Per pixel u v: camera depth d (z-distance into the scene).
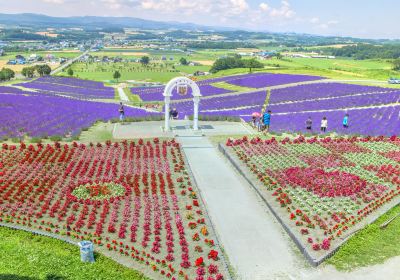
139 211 25.69
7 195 27.20
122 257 20.58
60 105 65.50
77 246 21.47
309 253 21.02
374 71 149.62
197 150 38.59
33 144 38.72
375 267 20.52
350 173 32.53
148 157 35.66
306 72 142.12
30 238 22.39
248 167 33.66
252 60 180.75
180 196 28.02
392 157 36.62
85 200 27.03
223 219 25.27
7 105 61.66
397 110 62.22
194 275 19.19
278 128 47.41
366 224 24.36
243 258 21.05
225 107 81.12
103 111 60.38
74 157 35.12
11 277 17.95
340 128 47.19
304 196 27.88
